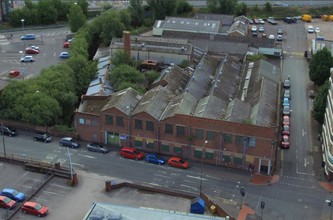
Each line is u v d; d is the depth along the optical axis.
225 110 129.62
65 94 143.75
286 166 122.94
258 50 194.25
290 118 147.00
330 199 110.38
